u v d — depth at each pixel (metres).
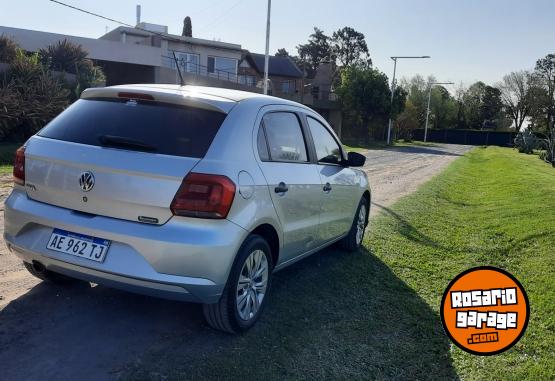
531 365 3.81
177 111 3.70
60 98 16.72
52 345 3.48
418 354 3.90
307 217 4.67
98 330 3.75
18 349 3.39
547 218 9.19
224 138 3.58
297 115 4.81
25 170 3.81
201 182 3.31
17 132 15.63
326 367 3.57
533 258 6.71
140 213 3.34
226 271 3.44
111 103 3.88
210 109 3.71
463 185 16.22
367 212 6.82
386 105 50.22
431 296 5.18
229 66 43.31
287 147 4.45
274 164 4.09
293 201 4.31
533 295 5.23
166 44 39.81
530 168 22.31
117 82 33.84
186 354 3.52
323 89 57.12
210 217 3.32
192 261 3.26
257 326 4.06
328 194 5.10
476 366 3.77
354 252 6.53
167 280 3.26
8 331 3.60
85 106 3.95
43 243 3.60
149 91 3.77
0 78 16.28
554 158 26.98
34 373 3.13
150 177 3.31
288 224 4.29
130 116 3.70
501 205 11.33
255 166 3.79
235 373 3.34
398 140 67.00
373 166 21.55
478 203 12.09
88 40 28.91
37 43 27.50
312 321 4.28
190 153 3.43
